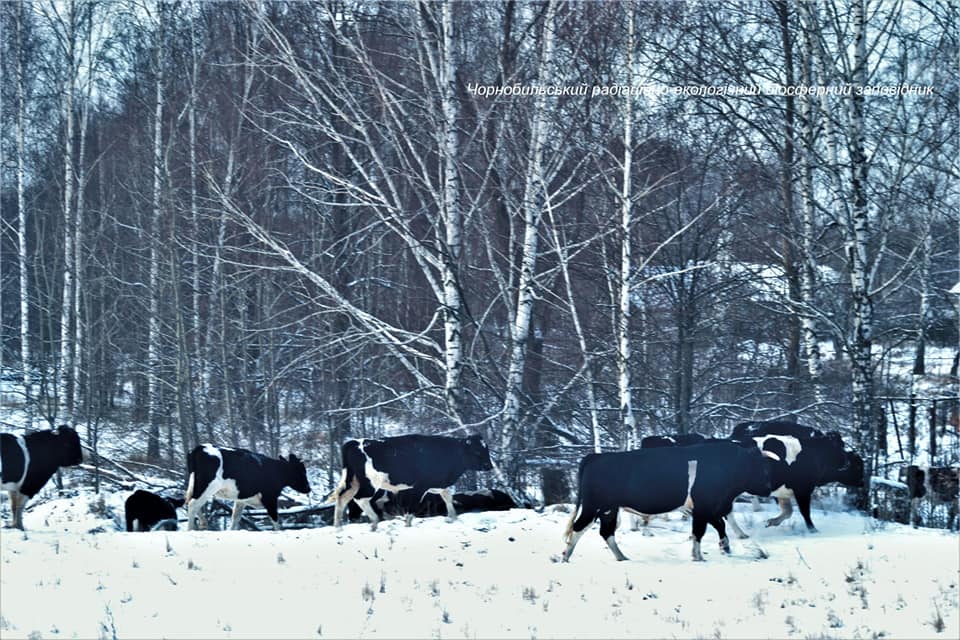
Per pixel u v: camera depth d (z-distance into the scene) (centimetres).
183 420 2266
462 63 2184
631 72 1867
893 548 1330
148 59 3114
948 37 1986
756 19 2305
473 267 2056
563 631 1012
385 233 2466
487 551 1305
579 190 1972
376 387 2417
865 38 1781
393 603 1088
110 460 2214
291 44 2266
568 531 1265
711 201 2300
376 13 2336
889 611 1072
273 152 2786
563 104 2070
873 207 2094
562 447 1958
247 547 1308
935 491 1664
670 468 1262
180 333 2314
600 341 2059
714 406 2075
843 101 1845
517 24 2138
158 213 2506
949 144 1967
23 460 1412
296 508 1848
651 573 1208
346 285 2438
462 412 1903
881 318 2497
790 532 1441
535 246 1934
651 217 2259
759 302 2183
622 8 1972
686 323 2125
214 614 1049
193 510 1537
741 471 1288
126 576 1162
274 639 986
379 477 1520
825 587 1156
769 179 2253
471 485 1872
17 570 1168
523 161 2030
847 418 2008
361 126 2005
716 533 1420
